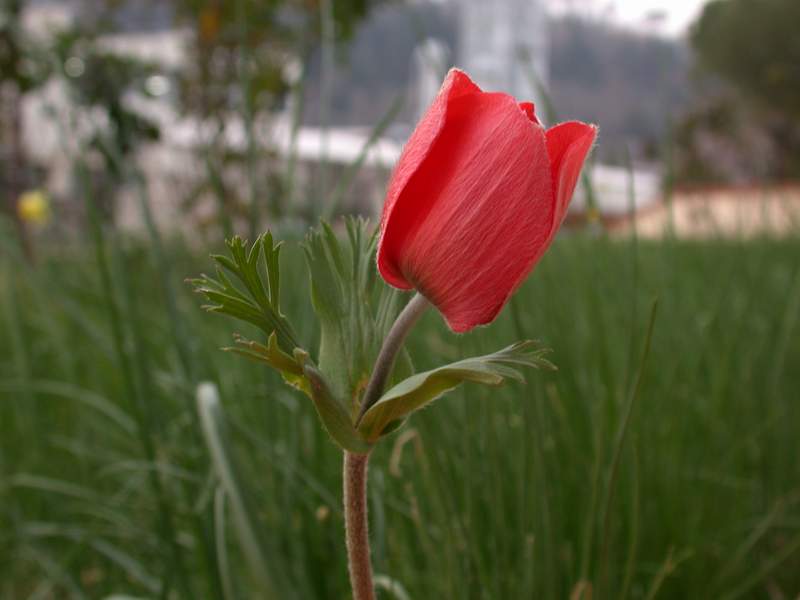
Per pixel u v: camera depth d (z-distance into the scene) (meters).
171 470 0.33
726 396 0.46
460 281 0.15
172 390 0.44
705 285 0.63
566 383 0.37
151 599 0.37
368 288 0.17
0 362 0.62
